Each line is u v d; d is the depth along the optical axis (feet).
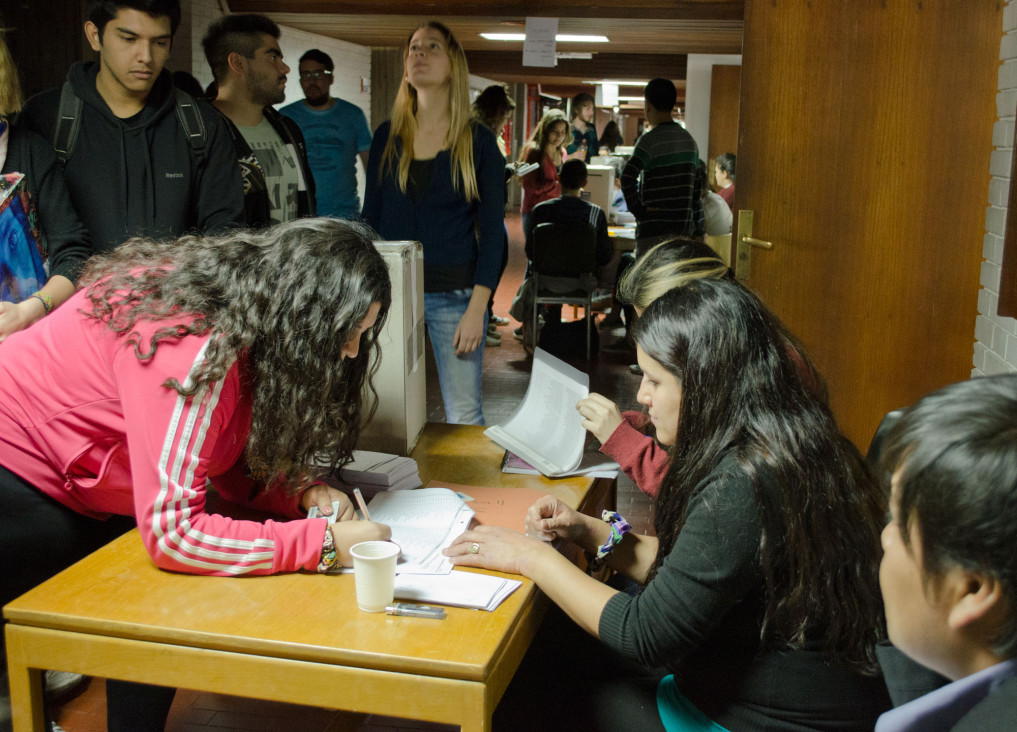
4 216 6.94
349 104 15.46
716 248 23.16
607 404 6.58
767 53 11.96
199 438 4.67
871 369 12.39
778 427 4.35
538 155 24.64
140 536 5.09
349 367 5.49
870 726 4.38
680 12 18.94
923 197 11.89
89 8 7.55
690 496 4.48
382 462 6.34
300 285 4.77
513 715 5.41
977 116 11.60
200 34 18.90
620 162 32.30
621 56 31.17
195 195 8.32
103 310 4.84
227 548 4.76
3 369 5.19
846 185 12.05
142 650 4.30
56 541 5.37
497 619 4.43
